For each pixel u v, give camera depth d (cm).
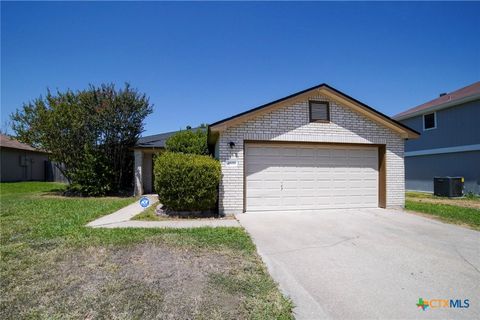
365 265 423
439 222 728
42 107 1274
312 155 905
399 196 947
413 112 1736
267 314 280
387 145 945
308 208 895
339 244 529
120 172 1400
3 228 612
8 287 332
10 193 1411
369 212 866
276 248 500
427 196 1439
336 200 917
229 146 825
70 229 602
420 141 1725
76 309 284
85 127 1294
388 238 573
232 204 820
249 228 647
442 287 353
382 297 326
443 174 1573
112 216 788
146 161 1481
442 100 1680
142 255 444
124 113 1323
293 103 870
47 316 271
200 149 1262
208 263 414
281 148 884
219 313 280
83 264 405
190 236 553
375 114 909
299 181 891
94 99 1295
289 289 343
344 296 327
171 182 768
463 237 583
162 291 323
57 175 2192
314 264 425
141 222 699
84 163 1298
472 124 1416
